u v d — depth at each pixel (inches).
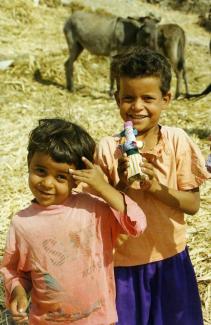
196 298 110.6
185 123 332.5
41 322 100.6
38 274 98.7
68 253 97.5
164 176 106.0
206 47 534.6
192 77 458.0
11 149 286.7
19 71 427.2
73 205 98.7
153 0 669.9
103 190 94.2
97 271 98.4
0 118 339.9
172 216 105.7
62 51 471.8
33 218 98.1
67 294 98.0
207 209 214.4
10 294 99.0
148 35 404.2
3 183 247.6
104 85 434.3
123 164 96.7
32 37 502.0
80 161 95.2
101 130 321.1
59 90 406.0
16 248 99.4
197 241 192.7
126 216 94.9
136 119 102.1
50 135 93.4
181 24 618.8
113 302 101.3
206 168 114.6
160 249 105.6
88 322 99.0
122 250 105.3
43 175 94.8
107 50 421.4
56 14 572.7
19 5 542.9
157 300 106.7
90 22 415.2
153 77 100.0
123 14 607.2
